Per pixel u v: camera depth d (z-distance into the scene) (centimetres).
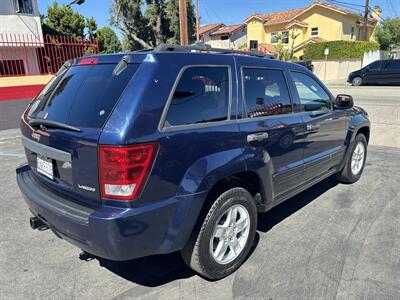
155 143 225
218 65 279
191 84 256
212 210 265
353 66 3148
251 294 265
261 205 321
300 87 375
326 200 446
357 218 392
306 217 397
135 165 218
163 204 234
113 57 263
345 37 3547
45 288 275
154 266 306
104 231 219
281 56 3089
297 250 326
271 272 292
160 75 237
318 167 407
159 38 3219
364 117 513
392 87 2097
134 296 265
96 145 220
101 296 265
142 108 223
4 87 911
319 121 392
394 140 772
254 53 338
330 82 2622
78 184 240
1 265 305
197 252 265
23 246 338
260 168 300
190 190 244
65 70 305
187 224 247
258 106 310
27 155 311
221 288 273
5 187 499
